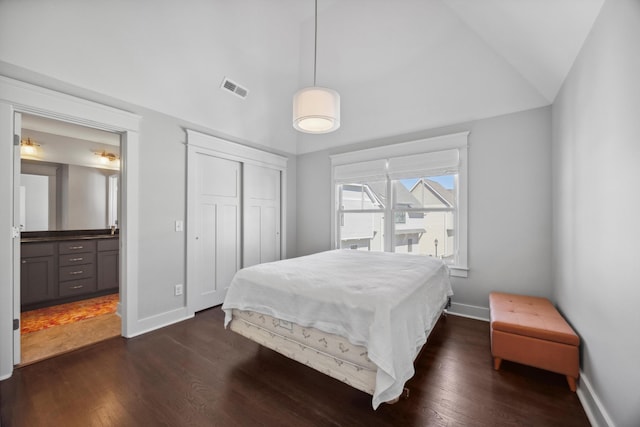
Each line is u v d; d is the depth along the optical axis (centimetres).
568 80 200
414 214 339
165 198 278
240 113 335
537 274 259
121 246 252
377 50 281
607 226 136
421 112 313
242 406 156
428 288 211
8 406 155
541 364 175
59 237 370
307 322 173
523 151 265
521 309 216
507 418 145
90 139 402
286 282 192
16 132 192
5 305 184
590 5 142
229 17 246
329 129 238
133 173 252
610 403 130
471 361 203
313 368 177
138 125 255
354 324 152
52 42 191
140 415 149
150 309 265
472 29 235
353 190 395
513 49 220
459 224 301
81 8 188
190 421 144
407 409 152
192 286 301
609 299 133
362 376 153
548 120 253
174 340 242
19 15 175
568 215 201
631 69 114
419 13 241
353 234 395
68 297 344
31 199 365
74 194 399
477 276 291
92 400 160
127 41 217
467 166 296
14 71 187
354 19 266
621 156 123
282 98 355
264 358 211
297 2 262
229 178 349
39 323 279
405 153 338
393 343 143
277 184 419
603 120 141
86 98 222
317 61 319
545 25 173
